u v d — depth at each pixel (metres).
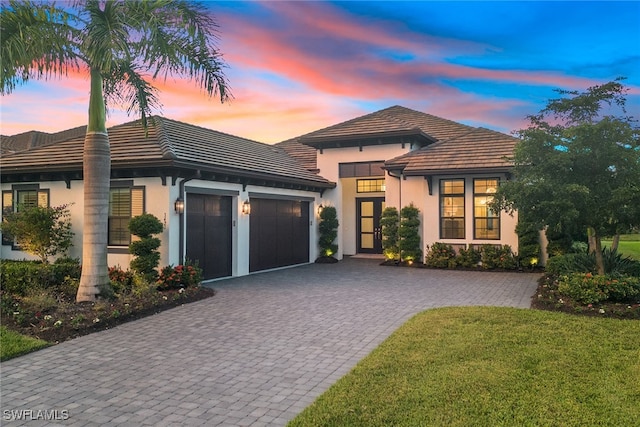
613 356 5.47
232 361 5.78
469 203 15.20
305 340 6.70
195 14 9.20
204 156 12.13
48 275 9.89
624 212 8.41
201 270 11.13
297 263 16.86
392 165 16.19
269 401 4.50
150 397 4.62
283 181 14.77
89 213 8.73
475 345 5.95
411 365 5.24
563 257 11.71
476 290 10.86
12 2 7.83
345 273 14.33
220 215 12.98
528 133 9.21
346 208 20.09
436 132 20.02
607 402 4.19
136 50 8.64
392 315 8.25
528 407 4.08
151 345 6.52
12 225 11.13
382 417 3.92
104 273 8.83
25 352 6.14
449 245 15.48
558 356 5.47
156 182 10.97
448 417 3.90
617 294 8.09
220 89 9.64
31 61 8.24
